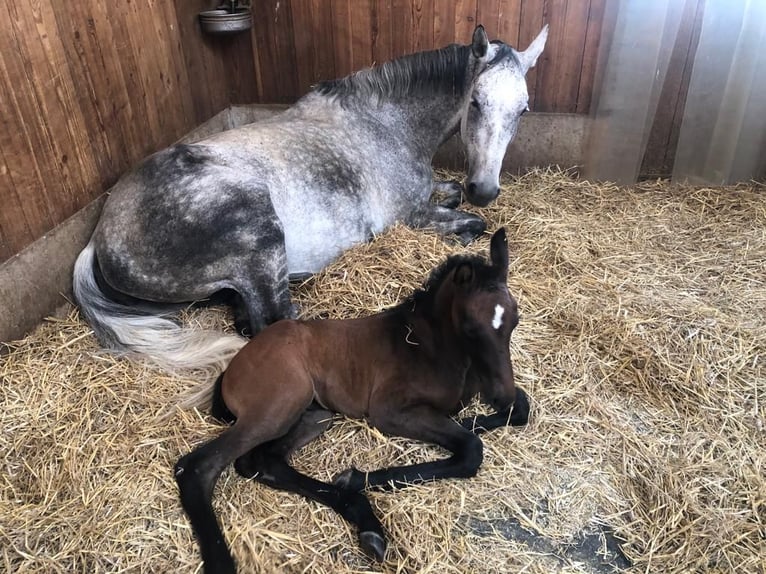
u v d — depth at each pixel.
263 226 2.34
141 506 1.69
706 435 2.00
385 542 1.62
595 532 1.72
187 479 1.67
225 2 3.76
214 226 2.28
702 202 3.60
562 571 1.60
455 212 3.22
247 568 1.57
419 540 1.64
